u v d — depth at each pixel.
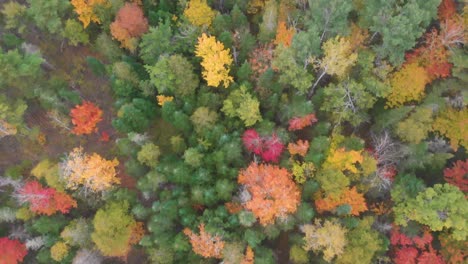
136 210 42.81
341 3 40.91
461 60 41.62
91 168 42.03
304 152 42.44
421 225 40.97
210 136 43.62
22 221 46.16
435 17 41.81
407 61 44.69
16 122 45.12
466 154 45.09
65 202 43.56
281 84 44.25
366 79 42.66
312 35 41.34
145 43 45.78
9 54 43.09
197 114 42.94
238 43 47.34
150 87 46.31
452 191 38.41
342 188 39.56
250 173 40.31
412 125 39.94
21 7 47.38
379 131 44.88
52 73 51.97
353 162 40.00
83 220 43.44
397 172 43.62
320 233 37.94
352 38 44.81
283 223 41.41
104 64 52.25
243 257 39.91
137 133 45.31
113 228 41.22
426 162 41.91
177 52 48.22
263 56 44.88
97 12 48.69
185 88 45.22
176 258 42.59
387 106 44.91
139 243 44.12
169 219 41.59
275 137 42.94
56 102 46.97
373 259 40.78
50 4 45.72
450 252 39.94
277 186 38.56
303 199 42.62
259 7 51.62
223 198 42.00
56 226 43.72
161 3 48.56
